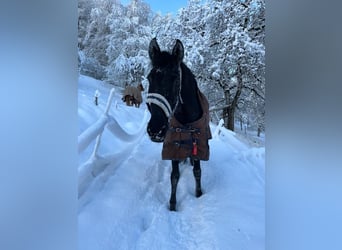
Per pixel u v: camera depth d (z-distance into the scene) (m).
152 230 2.45
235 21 10.05
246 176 3.85
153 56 2.58
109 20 19.95
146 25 20.22
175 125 2.91
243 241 2.29
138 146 4.89
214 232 2.42
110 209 2.64
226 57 9.80
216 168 4.06
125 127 6.66
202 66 10.11
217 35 10.09
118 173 3.44
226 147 5.55
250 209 2.82
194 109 2.94
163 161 4.16
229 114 11.20
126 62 17.89
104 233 2.29
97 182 3.03
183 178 3.62
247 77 10.63
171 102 2.47
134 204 2.83
